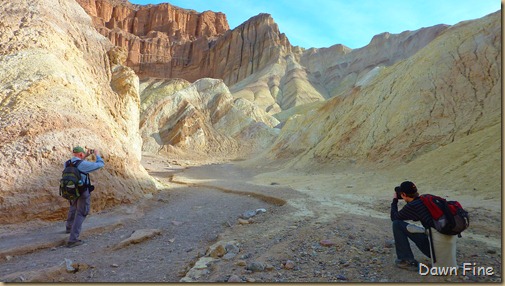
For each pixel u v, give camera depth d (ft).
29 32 43.16
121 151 39.88
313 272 14.46
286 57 426.51
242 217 29.91
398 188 15.71
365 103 95.09
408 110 76.74
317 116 130.72
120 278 15.06
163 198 39.73
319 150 97.55
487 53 73.61
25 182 25.48
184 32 481.87
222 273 14.70
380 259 15.87
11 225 23.11
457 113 67.82
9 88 34.22
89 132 34.86
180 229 25.62
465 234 21.09
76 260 17.71
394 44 399.24
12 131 28.78
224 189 49.90
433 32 357.41
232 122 217.56
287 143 131.85
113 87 56.54
